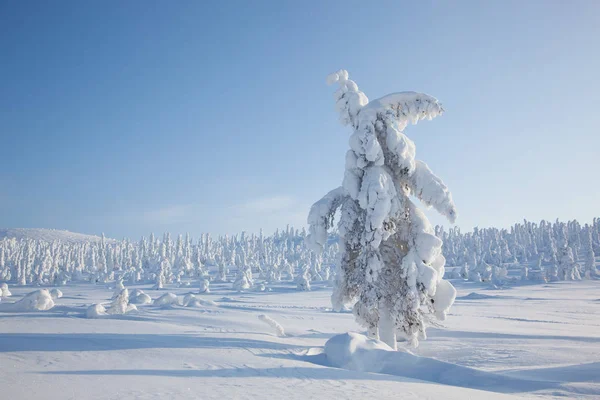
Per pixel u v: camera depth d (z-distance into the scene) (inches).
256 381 277.9
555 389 296.0
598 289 2566.4
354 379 303.4
